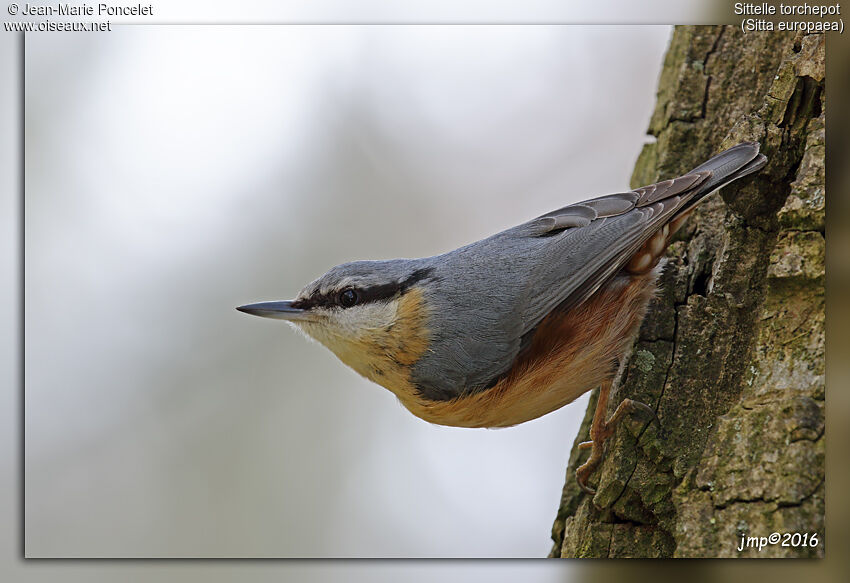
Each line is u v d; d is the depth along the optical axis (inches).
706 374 277.4
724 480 228.7
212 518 413.4
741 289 279.9
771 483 218.5
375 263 323.6
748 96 326.6
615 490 274.2
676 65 350.9
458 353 303.0
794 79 276.8
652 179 343.3
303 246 459.5
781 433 223.1
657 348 292.2
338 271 321.7
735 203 284.4
